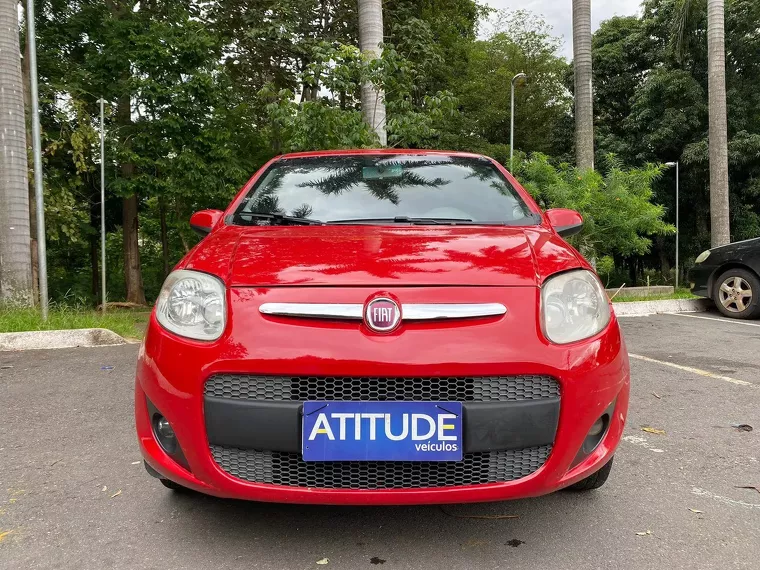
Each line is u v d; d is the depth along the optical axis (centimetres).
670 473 258
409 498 174
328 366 170
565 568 183
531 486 178
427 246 207
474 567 183
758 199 1936
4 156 679
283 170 309
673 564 185
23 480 250
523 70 2825
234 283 187
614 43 2277
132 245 1623
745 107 1809
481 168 312
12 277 683
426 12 1758
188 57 1279
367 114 884
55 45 1307
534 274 192
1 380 418
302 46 1302
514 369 173
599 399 184
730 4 1762
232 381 176
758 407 355
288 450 173
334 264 192
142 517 217
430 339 172
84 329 564
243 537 202
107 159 1240
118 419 331
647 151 1989
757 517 217
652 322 727
